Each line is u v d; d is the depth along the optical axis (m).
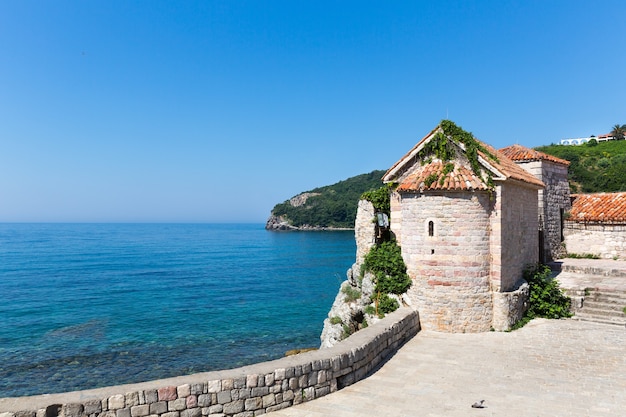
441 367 11.70
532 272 17.98
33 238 164.12
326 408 9.03
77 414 7.31
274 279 59.53
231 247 123.19
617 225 25.48
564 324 16.16
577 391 9.87
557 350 13.12
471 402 9.26
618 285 18.97
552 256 25.80
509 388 10.09
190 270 70.00
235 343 29.33
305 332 32.06
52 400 7.30
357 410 8.91
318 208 186.75
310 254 95.06
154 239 171.25
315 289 51.19
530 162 25.12
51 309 40.06
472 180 15.45
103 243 141.25
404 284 16.33
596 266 22.75
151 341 29.73
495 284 15.41
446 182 15.39
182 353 27.12
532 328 15.65
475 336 14.75
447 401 9.32
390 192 18.19
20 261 81.94
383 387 10.26
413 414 8.66
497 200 15.39
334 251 101.31
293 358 9.81
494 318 15.35
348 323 19.19
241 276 62.69
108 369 24.16
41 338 30.36
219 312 38.91
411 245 16.19
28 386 21.70
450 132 16.42
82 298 45.59
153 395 7.85
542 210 24.77
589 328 15.57
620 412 8.68
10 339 30.11
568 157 69.69
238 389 8.55
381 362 12.15
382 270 17.17
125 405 7.64
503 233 15.61
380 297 16.84
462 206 15.27
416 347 13.56
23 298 45.34
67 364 24.97
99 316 37.31
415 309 15.70
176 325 34.22
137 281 57.97
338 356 10.16
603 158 67.75
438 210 15.41
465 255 15.20
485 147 17.97
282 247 117.38
